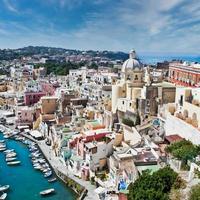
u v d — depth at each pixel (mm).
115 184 90625
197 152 77562
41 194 97188
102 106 148375
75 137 121500
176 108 108250
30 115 178750
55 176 110625
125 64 143625
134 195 62781
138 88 127188
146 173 69312
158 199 58375
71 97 174375
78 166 107000
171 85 126500
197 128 90562
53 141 138000
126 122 120000
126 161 90062
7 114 199375
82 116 149875
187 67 140875
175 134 99125
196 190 55156
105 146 105438
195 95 102938
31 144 145625
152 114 118125
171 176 63594
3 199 94125
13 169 118062
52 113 172750
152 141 99062
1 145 144750
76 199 95000
